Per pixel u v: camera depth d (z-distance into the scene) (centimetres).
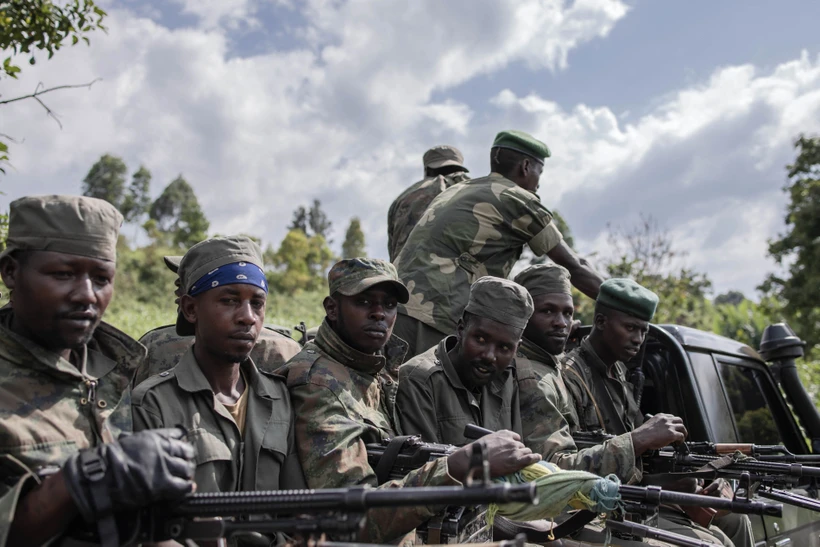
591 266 498
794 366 611
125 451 193
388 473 294
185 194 7288
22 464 210
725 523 460
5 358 221
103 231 227
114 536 192
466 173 646
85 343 232
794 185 2252
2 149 502
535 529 340
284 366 318
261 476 281
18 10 538
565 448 382
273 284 3691
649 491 286
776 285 2234
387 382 355
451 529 277
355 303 321
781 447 433
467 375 365
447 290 443
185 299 287
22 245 221
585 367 460
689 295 1812
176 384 277
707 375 508
